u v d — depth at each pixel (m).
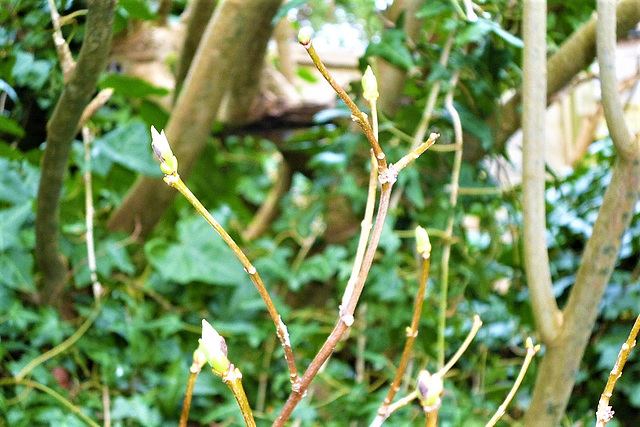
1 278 1.09
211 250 1.34
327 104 1.69
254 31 1.20
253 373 1.26
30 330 1.15
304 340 1.32
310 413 1.08
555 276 1.34
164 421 1.10
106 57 0.79
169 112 1.55
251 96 1.64
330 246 1.42
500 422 1.12
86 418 1.00
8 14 1.11
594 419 1.16
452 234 1.15
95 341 1.19
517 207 1.22
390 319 1.20
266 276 1.40
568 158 2.07
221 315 1.37
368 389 1.20
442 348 1.00
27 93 1.21
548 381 0.84
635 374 1.21
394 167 0.51
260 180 2.37
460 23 1.03
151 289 1.34
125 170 1.40
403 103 1.44
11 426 0.96
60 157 0.94
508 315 1.33
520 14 1.13
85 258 1.23
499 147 1.24
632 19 0.94
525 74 0.81
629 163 0.77
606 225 0.79
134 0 1.10
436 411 0.45
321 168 1.50
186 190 0.48
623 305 1.22
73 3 1.08
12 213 1.14
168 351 1.23
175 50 1.76
